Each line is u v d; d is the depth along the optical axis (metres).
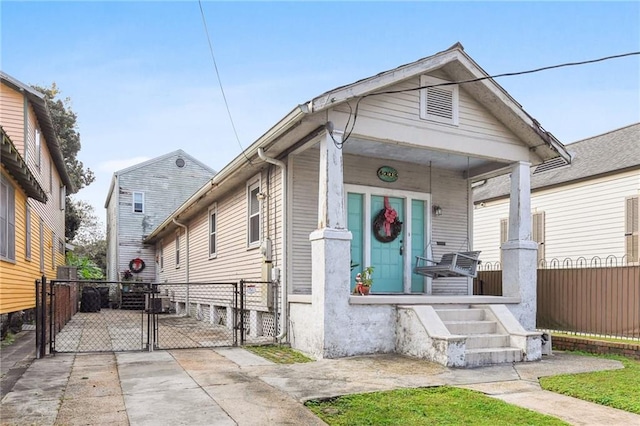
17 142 13.37
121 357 7.58
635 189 13.45
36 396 5.14
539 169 17.33
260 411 4.58
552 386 5.64
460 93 8.87
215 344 9.11
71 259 28.67
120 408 4.68
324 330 7.33
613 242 13.94
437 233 10.83
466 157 9.98
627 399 5.03
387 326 7.81
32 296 14.27
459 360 6.80
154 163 27.48
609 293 8.89
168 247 21.84
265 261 9.43
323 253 7.43
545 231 16.14
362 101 7.93
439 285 10.91
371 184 10.10
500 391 5.48
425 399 5.03
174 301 19.66
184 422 4.25
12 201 11.02
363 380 5.87
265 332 9.91
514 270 9.09
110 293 25.12
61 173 21.45
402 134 8.21
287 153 8.96
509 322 7.96
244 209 11.41
